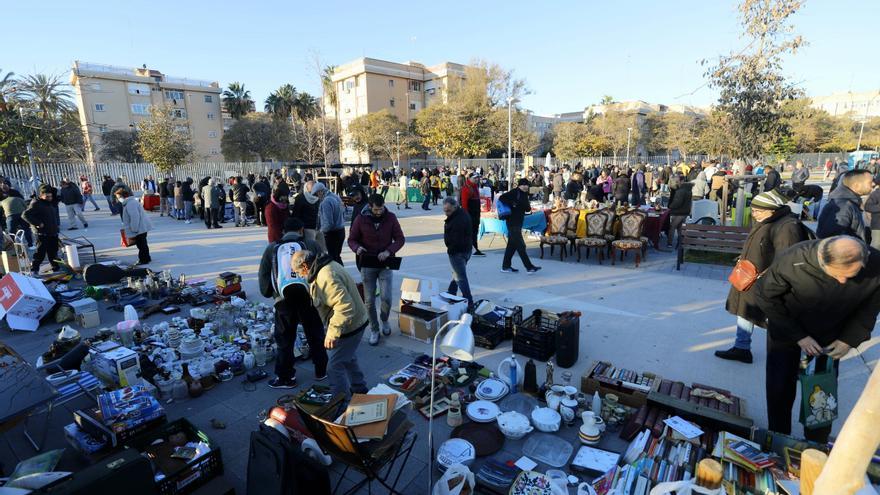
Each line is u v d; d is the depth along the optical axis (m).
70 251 8.05
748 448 2.85
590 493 2.67
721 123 12.69
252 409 3.78
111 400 3.22
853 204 4.54
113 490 2.09
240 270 8.52
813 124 51.66
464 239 5.62
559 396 3.75
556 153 53.34
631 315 5.77
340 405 3.01
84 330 5.52
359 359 4.64
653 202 15.87
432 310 5.10
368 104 54.25
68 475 2.20
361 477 2.99
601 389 3.86
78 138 27.45
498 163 41.59
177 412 3.73
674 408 3.38
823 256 2.56
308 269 3.42
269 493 2.47
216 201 13.96
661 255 9.47
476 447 3.19
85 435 3.14
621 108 64.31
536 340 4.50
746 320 4.21
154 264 9.05
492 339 4.84
